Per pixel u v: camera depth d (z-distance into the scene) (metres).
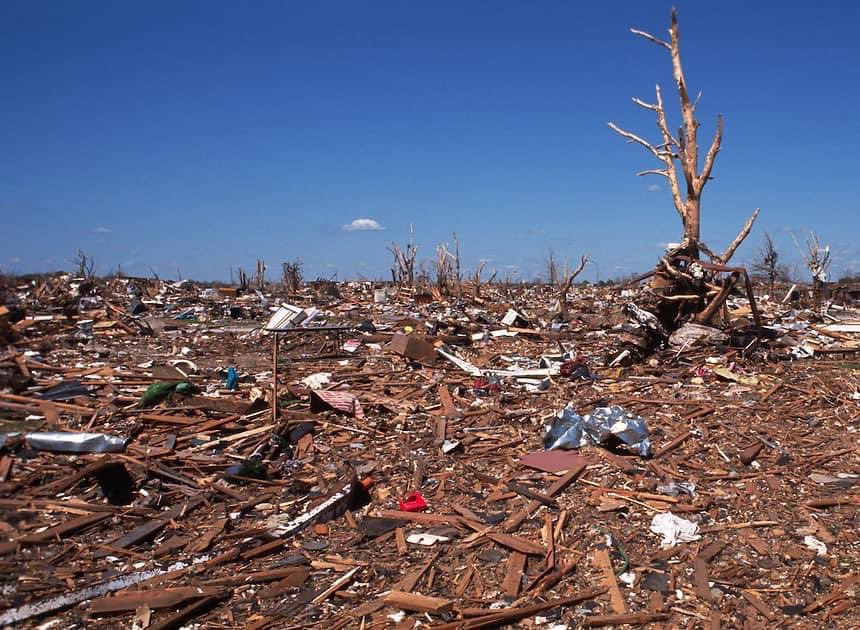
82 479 7.53
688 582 5.68
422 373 14.03
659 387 12.70
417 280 40.16
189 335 20.09
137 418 9.87
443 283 35.19
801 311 25.05
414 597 5.35
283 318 10.28
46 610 5.12
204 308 27.17
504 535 6.47
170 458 8.34
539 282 44.03
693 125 18.48
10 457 7.96
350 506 7.34
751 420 10.46
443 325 20.52
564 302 27.22
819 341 17.28
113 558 6.06
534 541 6.41
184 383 10.94
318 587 5.62
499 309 27.22
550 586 5.62
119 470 7.43
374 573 5.84
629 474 8.14
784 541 6.39
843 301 31.42
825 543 6.33
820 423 10.27
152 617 5.12
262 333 19.30
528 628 5.04
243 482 7.91
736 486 7.83
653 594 5.47
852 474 8.21
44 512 6.81
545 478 8.05
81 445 8.26
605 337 19.08
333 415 10.37
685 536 6.49
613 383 13.01
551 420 9.68
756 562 6.01
